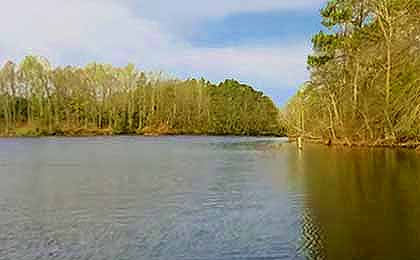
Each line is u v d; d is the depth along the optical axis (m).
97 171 44.34
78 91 147.38
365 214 22.84
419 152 54.66
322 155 57.91
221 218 23.08
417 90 43.31
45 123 139.62
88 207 26.27
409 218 21.83
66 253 17.66
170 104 163.25
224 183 35.47
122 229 21.14
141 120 157.62
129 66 155.38
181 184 35.12
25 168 47.09
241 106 175.50
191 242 18.81
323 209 24.31
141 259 16.80
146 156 63.88
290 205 25.78
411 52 46.44
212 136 157.75
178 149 81.00
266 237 19.31
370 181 33.06
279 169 44.44
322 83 75.94
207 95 169.50
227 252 17.44
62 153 68.94
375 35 59.50
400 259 16.30
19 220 23.14
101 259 16.92
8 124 136.88
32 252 17.84
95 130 148.00
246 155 65.75
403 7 49.31
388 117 56.66
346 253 17.02
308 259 16.50
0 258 17.20
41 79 140.00
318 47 73.44
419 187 30.00
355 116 68.56
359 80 66.19
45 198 29.14
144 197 29.34
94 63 152.00
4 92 137.00
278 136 168.62
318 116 85.69
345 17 68.31
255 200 27.78
